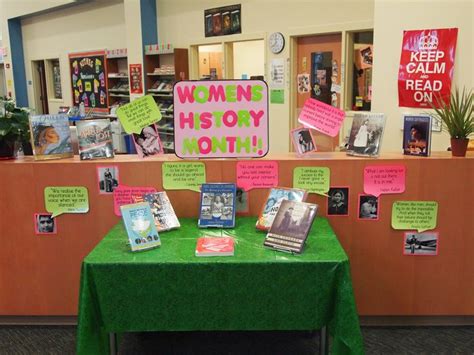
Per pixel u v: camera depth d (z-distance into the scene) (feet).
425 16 11.50
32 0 33.19
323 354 6.63
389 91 12.44
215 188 7.72
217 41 21.79
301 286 6.16
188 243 6.80
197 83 7.77
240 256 6.27
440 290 8.35
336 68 18.02
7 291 8.80
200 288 6.20
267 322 6.32
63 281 8.68
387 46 12.27
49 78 36.22
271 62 19.79
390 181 7.97
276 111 20.07
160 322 6.36
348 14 16.83
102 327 6.44
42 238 8.54
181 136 7.93
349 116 17.33
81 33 31.14
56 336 8.55
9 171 8.32
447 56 11.30
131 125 8.37
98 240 8.43
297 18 18.47
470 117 8.30
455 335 8.28
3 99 8.70
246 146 7.92
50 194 8.33
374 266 8.28
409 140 8.16
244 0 20.24
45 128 8.40
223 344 8.30
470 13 10.91
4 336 8.57
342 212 8.09
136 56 24.80
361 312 8.46
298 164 7.94
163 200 7.60
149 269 6.14
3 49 38.37
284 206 6.94
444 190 7.97
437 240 8.16
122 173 8.13
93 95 30.83
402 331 8.43
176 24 23.77
